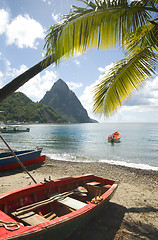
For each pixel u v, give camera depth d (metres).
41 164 13.03
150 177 10.16
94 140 37.50
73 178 5.75
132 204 6.14
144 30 4.16
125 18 3.48
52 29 2.97
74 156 18.22
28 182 8.52
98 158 17.25
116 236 4.08
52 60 2.94
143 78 5.06
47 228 2.82
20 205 4.18
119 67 4.96
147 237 4.11
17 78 2.71
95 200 4.14
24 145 28.92
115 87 5.16
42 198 4.76
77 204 4.34
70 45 3.00
